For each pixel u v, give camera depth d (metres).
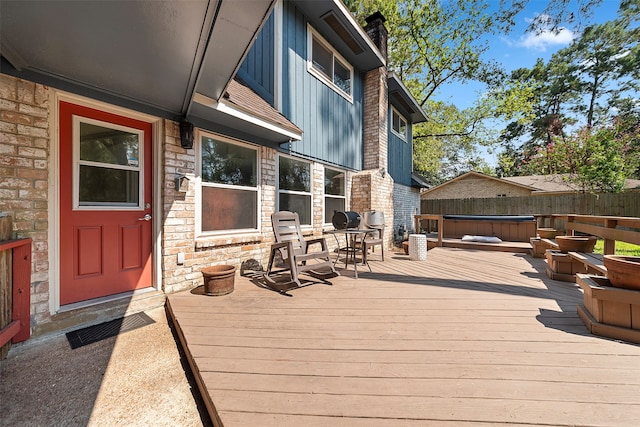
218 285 2.80
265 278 3.22
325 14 4.95
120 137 2.70
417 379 1.39
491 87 14.00
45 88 2.14
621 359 1.56
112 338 2.13
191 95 2.52
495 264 4.41
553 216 5.13
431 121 14.40
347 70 6.28
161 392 1.55
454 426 1.08
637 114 15.98
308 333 1.94
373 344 1.77
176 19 1.54
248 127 3.58
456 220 6.97
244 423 1.10
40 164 2.10
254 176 4.03
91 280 2.49
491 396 1.25
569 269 3.34
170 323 2.41
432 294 2.83
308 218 5.14
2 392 1.51
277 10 4.43
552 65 19.53
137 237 2.81
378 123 6.61
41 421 1.32
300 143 4.82
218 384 1.35
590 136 10.74
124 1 1.37
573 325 2.04
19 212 1.99
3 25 1.54
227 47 1.92
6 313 1.83
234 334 1.92
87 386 1.58
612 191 9.89
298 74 4.79
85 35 1.66
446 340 1.82
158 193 2.90
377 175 6.39
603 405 1.18
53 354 1.89
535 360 1.56
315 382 1.37
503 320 2.15
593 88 18.39
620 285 1.89
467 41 12.52
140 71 2.14
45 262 2.12
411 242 4.95
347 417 1.13
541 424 1.08
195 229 3.23
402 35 12.59
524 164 20.70
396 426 1.08
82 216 2.44
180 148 3.05
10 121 1.96
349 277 3.58
